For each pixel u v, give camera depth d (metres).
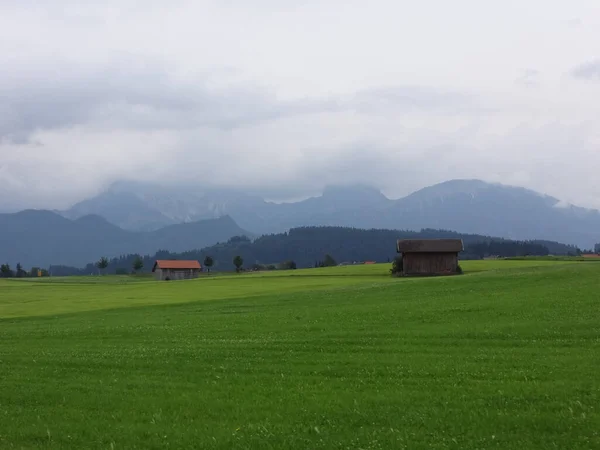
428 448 13.51
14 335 37.81
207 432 15.32
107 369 24.05
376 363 22.91
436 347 26.16
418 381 19.70
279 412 16.70
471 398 17.19
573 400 16.30
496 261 143.38
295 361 24.11
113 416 17.00
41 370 24.28
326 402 17.48
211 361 24.91
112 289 104.38
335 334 31.05
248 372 22.41
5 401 19.22
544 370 20.30
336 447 13.88
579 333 27.78
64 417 17.12
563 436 13.73
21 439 15.36
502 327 30.48
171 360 25.39
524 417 15.07
